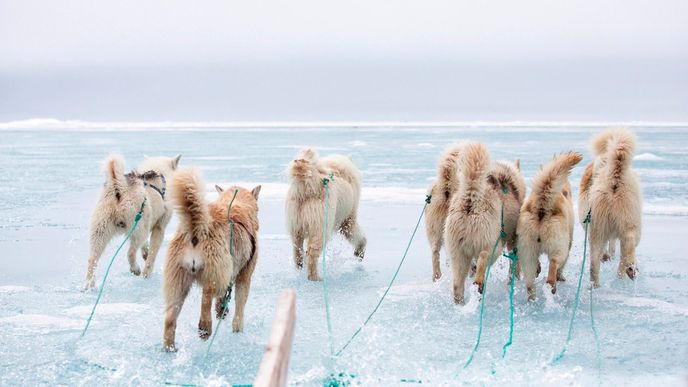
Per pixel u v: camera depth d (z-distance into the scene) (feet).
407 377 16.92
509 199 25.00
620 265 27.09
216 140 111.24
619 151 25.16
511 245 25.73
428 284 26.99
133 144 101.60
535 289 24.30
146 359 18.15
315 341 19.89
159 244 28.71
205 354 18.60
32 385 16.35
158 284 27.04
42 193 51.29
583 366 17.78
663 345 19.43
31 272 28.53
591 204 25.95
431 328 21.27
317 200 27.35
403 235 37.01
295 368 17.61
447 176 25.81
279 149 89.81
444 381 16.58
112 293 25.52
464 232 23.13
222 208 19.35
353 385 16.42
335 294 25.48
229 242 18.35
